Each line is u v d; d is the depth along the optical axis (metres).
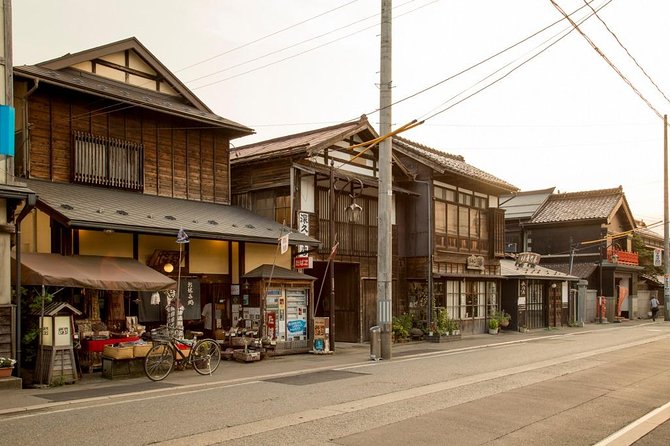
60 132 15.49
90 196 14.97
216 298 17.91
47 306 12.24
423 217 25.30
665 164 40.09
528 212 42.31
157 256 15.70
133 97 16.75
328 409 9.26
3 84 11.88
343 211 21.70
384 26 17.16
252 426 8.04
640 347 20.61
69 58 16.38
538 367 14.79
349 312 22.44
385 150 17.19
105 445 7.03
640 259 46.31
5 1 12.01
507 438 7.66
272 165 20.34
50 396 10.40
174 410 9.13
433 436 7.66
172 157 18.16
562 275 33.19
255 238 16.77
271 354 17.12
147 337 14.63
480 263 28.12
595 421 8.78
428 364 15.55
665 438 7.86
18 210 13.48
